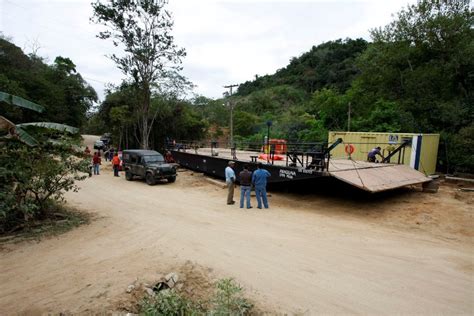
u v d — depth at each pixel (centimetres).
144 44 2444
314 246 662
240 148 2411
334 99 2827
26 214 771
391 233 763
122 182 1667
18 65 3064
